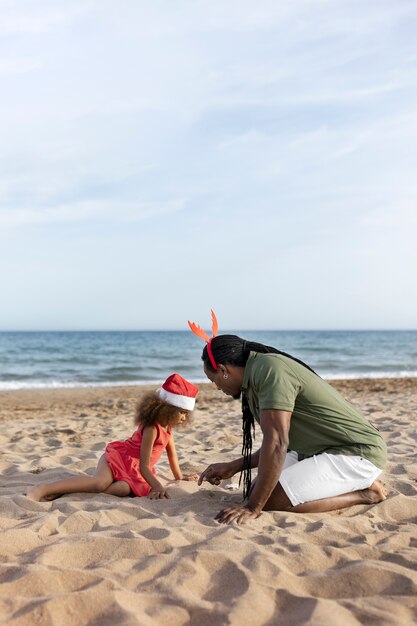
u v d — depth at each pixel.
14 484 4.67
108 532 3.26
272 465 3.51
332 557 2.92
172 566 2.75
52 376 22.38
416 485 4.44
